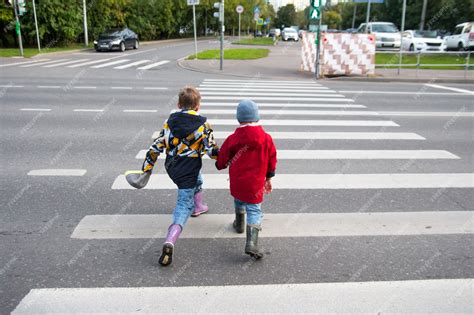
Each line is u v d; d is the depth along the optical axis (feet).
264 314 9.48
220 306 9.72
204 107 33.40
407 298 10.14
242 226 13.11
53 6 105.81
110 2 129.70
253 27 247.50
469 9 117.19
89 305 9.64
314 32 59.77
